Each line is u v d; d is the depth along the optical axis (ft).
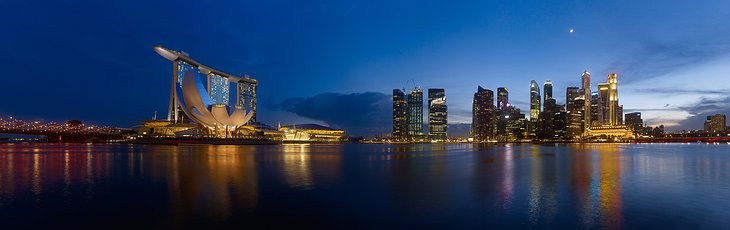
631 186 80.59
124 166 123.03
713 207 58.65
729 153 268.00
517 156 214.90
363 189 74.49
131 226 46.21
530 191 73.00
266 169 115.34
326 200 63.10
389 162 155.02
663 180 91.45
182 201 60.80
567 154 245.04
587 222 49.39
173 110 604.90
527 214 53.67
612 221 49.93
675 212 55.11
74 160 152.66
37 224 46.83
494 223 49.01
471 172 109.91
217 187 75.87
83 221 48.19
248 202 60.64
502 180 90.27
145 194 66.90
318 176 97.04
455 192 71.31
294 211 54.80
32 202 59.57
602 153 265.34
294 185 79.66
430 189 75.31
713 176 100.78
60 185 77.61
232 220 49.44
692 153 269.03
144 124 610.24
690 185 82.74
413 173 107.14
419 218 51.39
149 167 119.44
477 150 344.90
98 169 112.27
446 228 46.80
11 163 135.23
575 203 61.11
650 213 54.49
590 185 81.51
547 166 133.80
